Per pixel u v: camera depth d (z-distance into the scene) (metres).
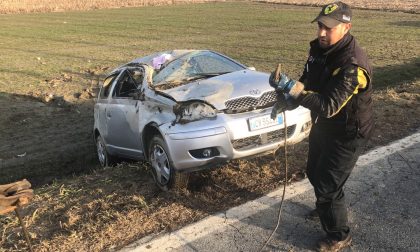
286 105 3.53
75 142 9.15
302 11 37.22
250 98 5.30
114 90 6.99
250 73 6.18
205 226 4.38
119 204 4.98
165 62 6.59
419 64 13.73
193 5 51.81
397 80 12.12
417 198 4.67
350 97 3.31
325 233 4.11
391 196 4.74
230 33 24.80
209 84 5.68
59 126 10.12
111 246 4.15
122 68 7.12
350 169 3.63
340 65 3.29
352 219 4.33
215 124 4.99
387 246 3.87
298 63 14.97
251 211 4.62
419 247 3.84
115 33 27.89
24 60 19.03
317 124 3.65
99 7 53.12
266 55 16.84
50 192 5.70
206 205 4.84
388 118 7.15
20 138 9.43
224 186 5.28
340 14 3.28
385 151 5.89
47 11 50.12
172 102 5.34
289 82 3.33
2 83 14.46
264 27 26.86
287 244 3.99
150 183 5.65
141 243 4.16
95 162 8.20
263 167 5.66
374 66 13.83
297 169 5.57
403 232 4.07
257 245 4.01
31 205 5.25
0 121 10.48
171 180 5.22
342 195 3.79
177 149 5.00
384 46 17.41
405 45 17.36
